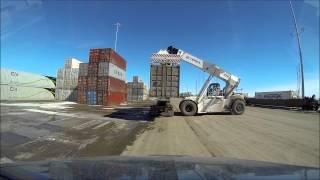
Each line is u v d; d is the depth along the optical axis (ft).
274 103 172.76
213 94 91.81
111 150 36.65
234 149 37.52
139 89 270.67
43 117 74.54
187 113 88.79
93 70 160.66
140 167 8.96
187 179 7.50
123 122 70.54
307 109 131.23
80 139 44.29
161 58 83.25
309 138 46.47
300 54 137.39
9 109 95.81
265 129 57.47
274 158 32.37
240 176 8.04
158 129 57.88
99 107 134.62
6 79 164.14
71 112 96.58
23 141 40.34
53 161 9.94
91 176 7.57
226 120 75.41
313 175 8.41
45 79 194.59
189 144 41.19
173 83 82.84
